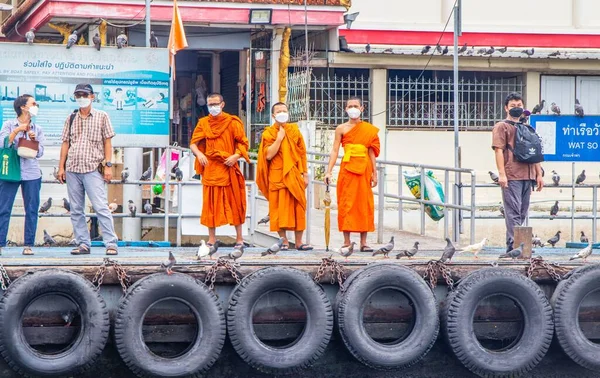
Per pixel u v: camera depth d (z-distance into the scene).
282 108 23.47
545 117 26.64
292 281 20.16
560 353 21.69
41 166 30.23
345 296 20.31
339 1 35.31
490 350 21.23
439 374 21.42
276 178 23.53
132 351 19.45
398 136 37.09
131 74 26.08
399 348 20.45
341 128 23.64
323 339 20.20
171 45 31.02
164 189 29.25
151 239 29.38
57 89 25.67
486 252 24.64
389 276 20.42
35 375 19.22
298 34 37.47
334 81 36.44
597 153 26.84
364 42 37.28
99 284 19.61
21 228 30.28
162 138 26.28
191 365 19.67
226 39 36.22
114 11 33.66
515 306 21.28
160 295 19.59
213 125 23.42
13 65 25.42
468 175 36.75
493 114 38.00
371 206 23.64
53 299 19.59
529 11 38.81
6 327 18.94
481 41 38.09
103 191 22.08
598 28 39.09
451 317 20.67
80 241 22.22
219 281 20.20
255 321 20.42
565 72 38.47
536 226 34.97
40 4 34.25
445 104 37.75
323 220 30.59
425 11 38.16
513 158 23.14
